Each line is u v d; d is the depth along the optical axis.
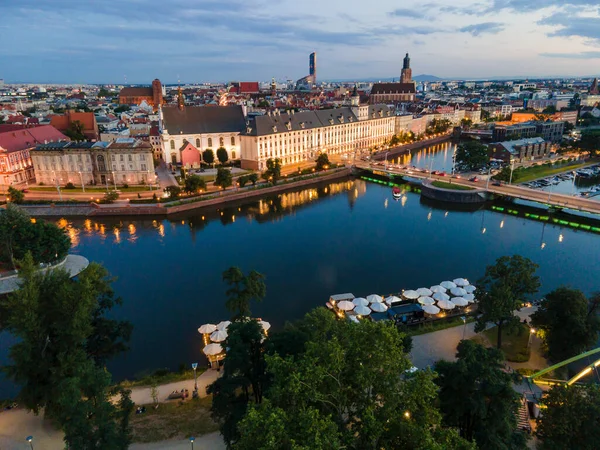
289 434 38.28
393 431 40.78
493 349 54.81
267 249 150.12
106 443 49.16
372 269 132.12
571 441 50.59
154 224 180.25
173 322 103.00
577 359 71.44
